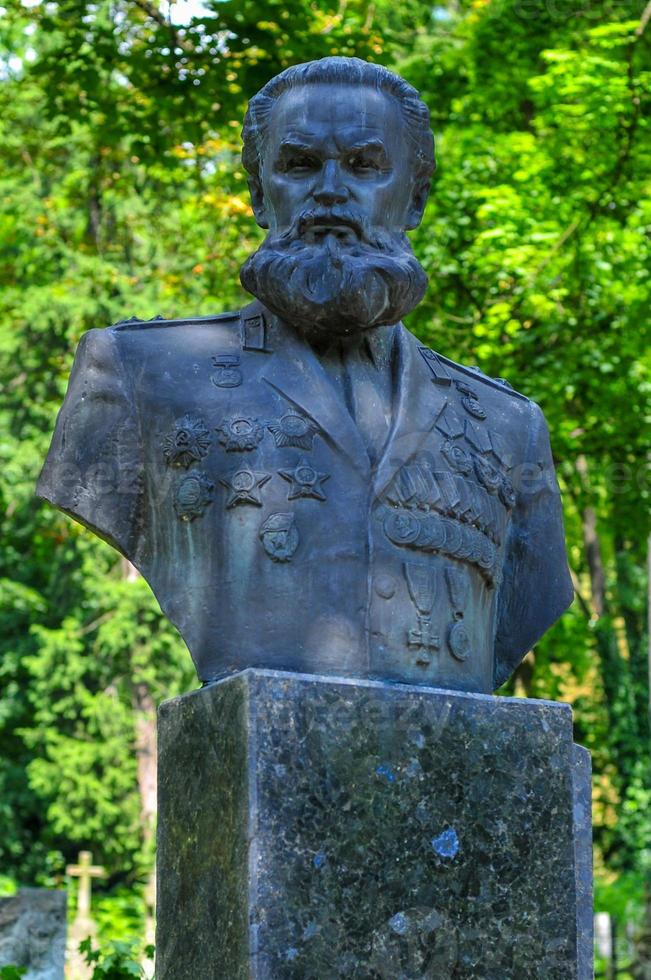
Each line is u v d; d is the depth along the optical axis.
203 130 13.27
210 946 4.29
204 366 4.79
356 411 4.72
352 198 4.72
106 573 25.12
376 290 4.65
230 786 4.28
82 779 24.86
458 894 4.35
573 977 4.44
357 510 4.57
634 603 21.89
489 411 5.07
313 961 4.17
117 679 25.33
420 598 4.57
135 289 23.59
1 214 23.59
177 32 12.85
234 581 4.53
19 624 26.83
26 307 23.62
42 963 12.16
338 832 4.25
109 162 19.05
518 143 15.30
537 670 18.97
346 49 13.20
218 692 4.38
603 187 15.06
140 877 25.28
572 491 17.89
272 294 4.70
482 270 15.55
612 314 16.05
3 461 25.00
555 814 4.50
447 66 16.77
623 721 21.97
